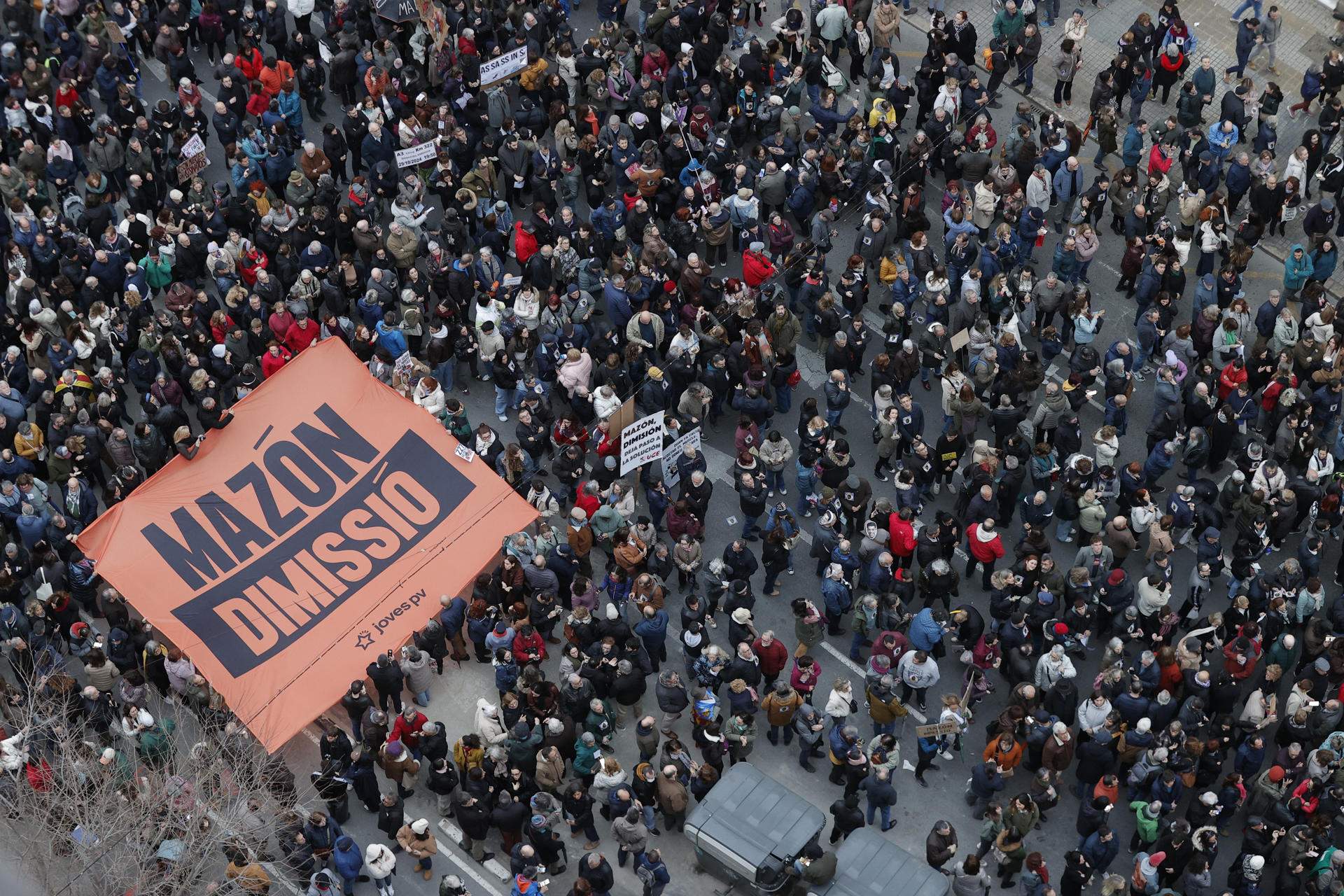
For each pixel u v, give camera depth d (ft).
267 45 161.68
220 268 135.64
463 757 112.68
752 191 142.20
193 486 124.77
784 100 151.12
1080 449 135.13
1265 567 131.03
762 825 110.11
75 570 120.06
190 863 106.01
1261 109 151.12
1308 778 113.29
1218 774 114.83
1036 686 116.47
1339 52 160.56
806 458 126.72
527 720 112.47
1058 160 146.20
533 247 138.92
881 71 150.92
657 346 134.51
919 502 125.08
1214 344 135.03
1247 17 159.94
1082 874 109.09
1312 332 135.44
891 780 114.93
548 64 154.40
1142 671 115.44
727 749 115.34
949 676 123.34
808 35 159.74
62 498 128.57
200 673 117.08
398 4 154.51
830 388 132.05
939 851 109.19
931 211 152.15
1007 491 127.03
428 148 143.33
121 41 154.71
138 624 116.57
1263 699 116.67
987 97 149.28
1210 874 114.32
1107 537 124.88
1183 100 150.00
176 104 156.35
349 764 112.27
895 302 135.95
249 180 144.15
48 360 131.64
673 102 151.43
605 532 123.13
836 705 113.80
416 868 113.70
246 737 112.27
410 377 131.34
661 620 118.52
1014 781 118.11
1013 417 129.39
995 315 141.08
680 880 113.19
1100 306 146.20
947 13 170.50
